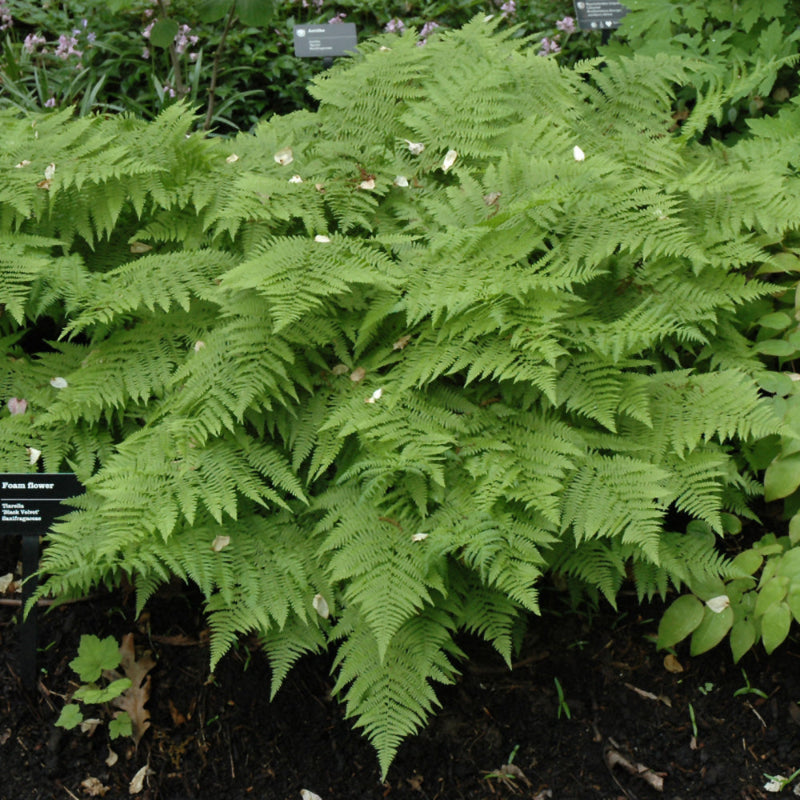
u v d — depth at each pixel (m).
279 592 2.77
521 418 2.96
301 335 2.95
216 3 4.62
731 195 3.24
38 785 2.86
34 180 3.18
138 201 3.25
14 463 2.95
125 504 2.66
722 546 3.26
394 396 2.87
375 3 5.70
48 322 3.61
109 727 2.92
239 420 2.87
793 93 4.54
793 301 3.36
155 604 3.21
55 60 5.52
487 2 5.71
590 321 2.97
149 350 3.12
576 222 3.09
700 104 3.67
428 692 2.65
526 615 3.12
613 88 3.69
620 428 2.98
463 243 3.04
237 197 3.16
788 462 2.93
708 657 3.12
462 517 2.71
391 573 2.62
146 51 5.33
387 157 3.42
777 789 2.82
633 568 3.09
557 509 2.64
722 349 3.21
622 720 3.01
